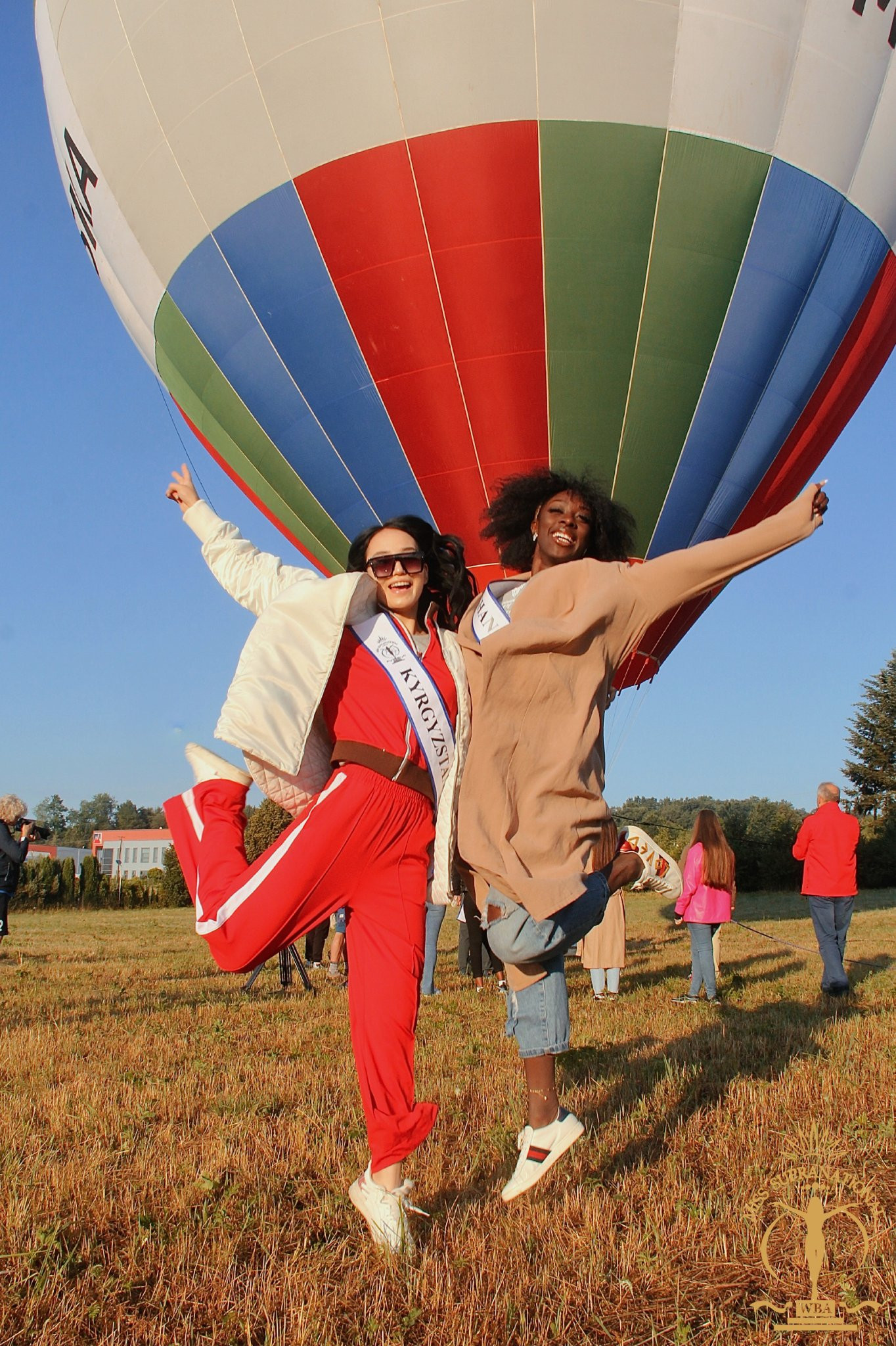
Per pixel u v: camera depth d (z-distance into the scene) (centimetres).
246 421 1536
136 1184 351
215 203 1395
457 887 309
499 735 294
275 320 1421
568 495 343
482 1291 268
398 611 324
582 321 1368
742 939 1717
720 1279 276
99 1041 663
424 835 306
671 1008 828
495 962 971
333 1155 383
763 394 1451
